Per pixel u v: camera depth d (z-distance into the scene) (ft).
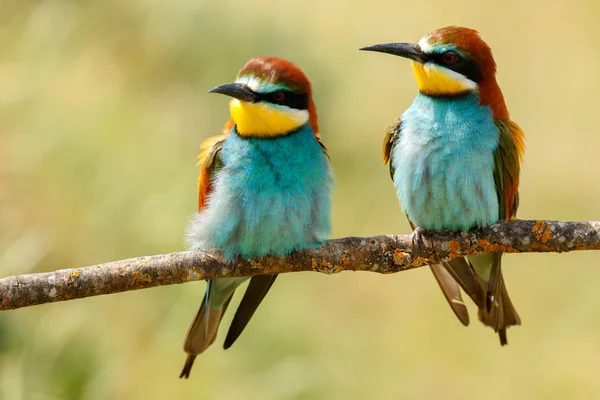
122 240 34.96
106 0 40.01
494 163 26.91
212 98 39.68
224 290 27.43
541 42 52.70
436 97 27.04
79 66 38.86
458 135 26.68
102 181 35.60
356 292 40.63
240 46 40.40
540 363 40.11
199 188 27.68
